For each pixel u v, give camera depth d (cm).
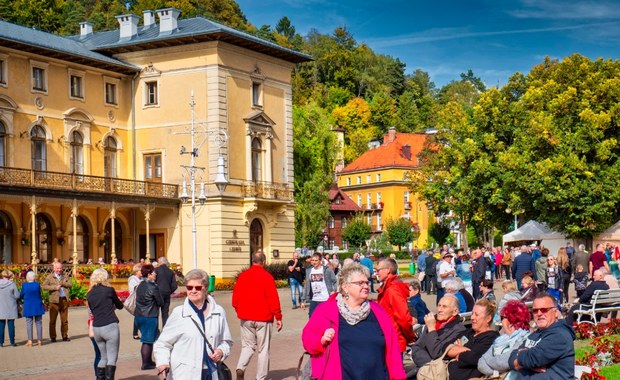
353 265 975
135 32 6400
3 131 5366
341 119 16250
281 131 6631
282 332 2769
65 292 2706
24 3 11381
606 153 5975
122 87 6288
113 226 5697
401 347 1348
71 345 2578
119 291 4812
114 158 6203
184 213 6128
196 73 6069
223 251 5978
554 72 6581
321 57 17725
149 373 1922
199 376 1102
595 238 6184
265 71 6462
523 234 6266
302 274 3853
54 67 5734
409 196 13575
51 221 5697
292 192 6656
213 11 12256
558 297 3022
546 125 6066
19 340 2738
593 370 1311
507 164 6328
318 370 956
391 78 18462
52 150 5694
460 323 1338
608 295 2427
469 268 3306
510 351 1113
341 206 12762
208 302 1136
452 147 8338
